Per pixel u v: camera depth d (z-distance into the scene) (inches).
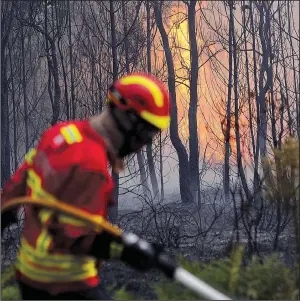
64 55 909.2
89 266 169.2
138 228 491.5
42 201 164.7
